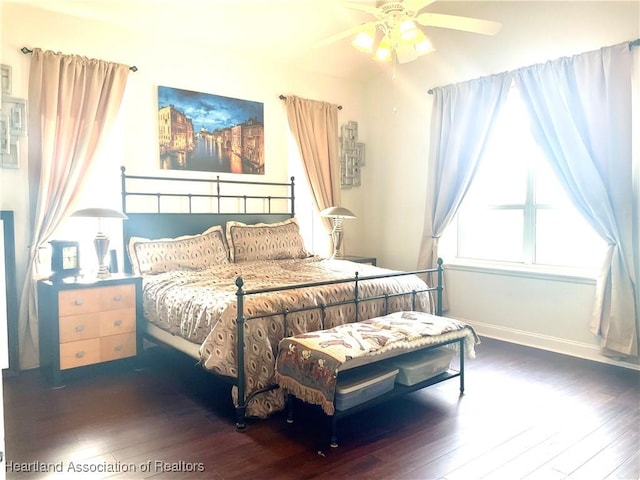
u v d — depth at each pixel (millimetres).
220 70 4348
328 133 5082
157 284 3289
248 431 2416
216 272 3486
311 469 2053
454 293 4602
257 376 2510
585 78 3488
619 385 3072
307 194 5020
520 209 4164
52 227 3375
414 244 5027
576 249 3832
